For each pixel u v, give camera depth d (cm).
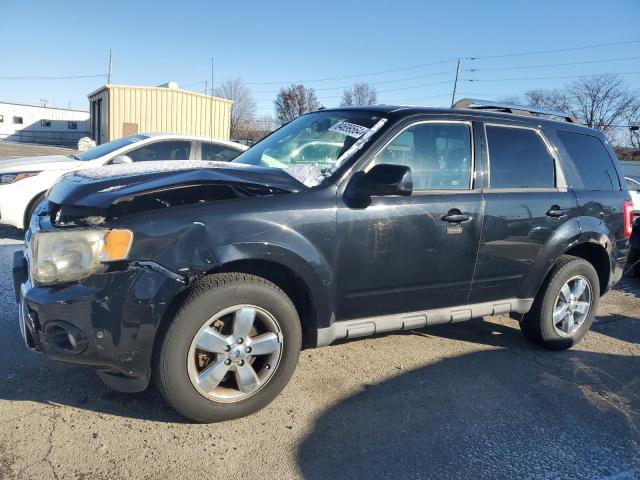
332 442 291
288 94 5791
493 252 388
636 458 296
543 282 432
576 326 458
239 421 305
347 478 262
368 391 352
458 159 382
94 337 263
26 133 6494
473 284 388
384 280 345
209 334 284
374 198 337
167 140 805
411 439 300
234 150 849
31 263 271
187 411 287
